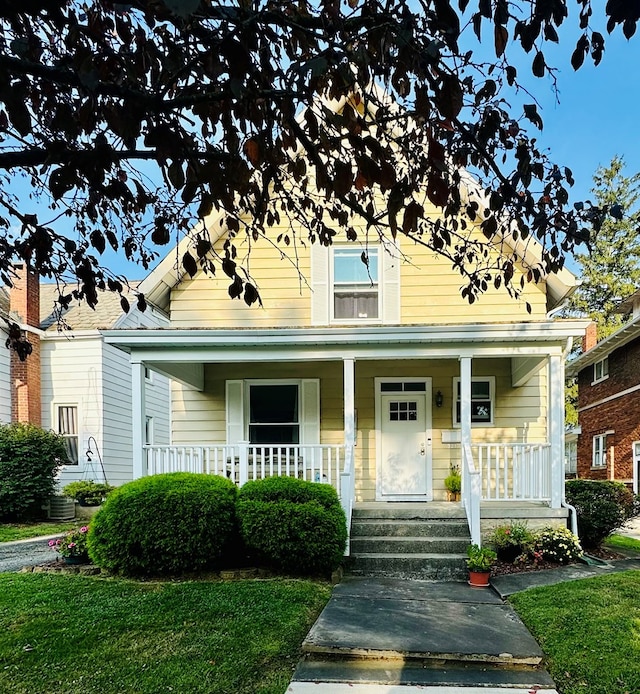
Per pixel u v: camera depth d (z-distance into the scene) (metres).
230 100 2.41
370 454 9.23
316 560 6.02
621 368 17.48
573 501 7.96
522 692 3.50
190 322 9.30
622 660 3.78
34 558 7.65
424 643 4.13
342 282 9.31
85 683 3.52
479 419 9.27
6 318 3.64
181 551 5.90
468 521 7.20
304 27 2.35
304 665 3.88
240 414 9.38
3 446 11.63
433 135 2.90
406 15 2.09
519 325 7.34
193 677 3.59
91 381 13.49
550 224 3.04
